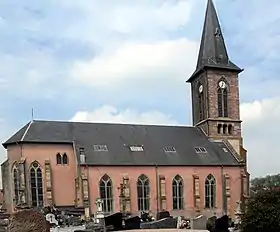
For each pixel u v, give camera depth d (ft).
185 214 204.44
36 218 70.13
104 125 218.79
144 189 201.05
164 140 222.48
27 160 190.19
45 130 201.26
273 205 105.91
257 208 107.14
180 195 206.59
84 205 186.70
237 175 218.79
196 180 209.26
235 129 237.66
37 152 193.06
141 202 199.41
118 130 218.59
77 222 159.53
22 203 184.14
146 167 203.10
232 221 149.89
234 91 241.76
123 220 113.50
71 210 182.60
